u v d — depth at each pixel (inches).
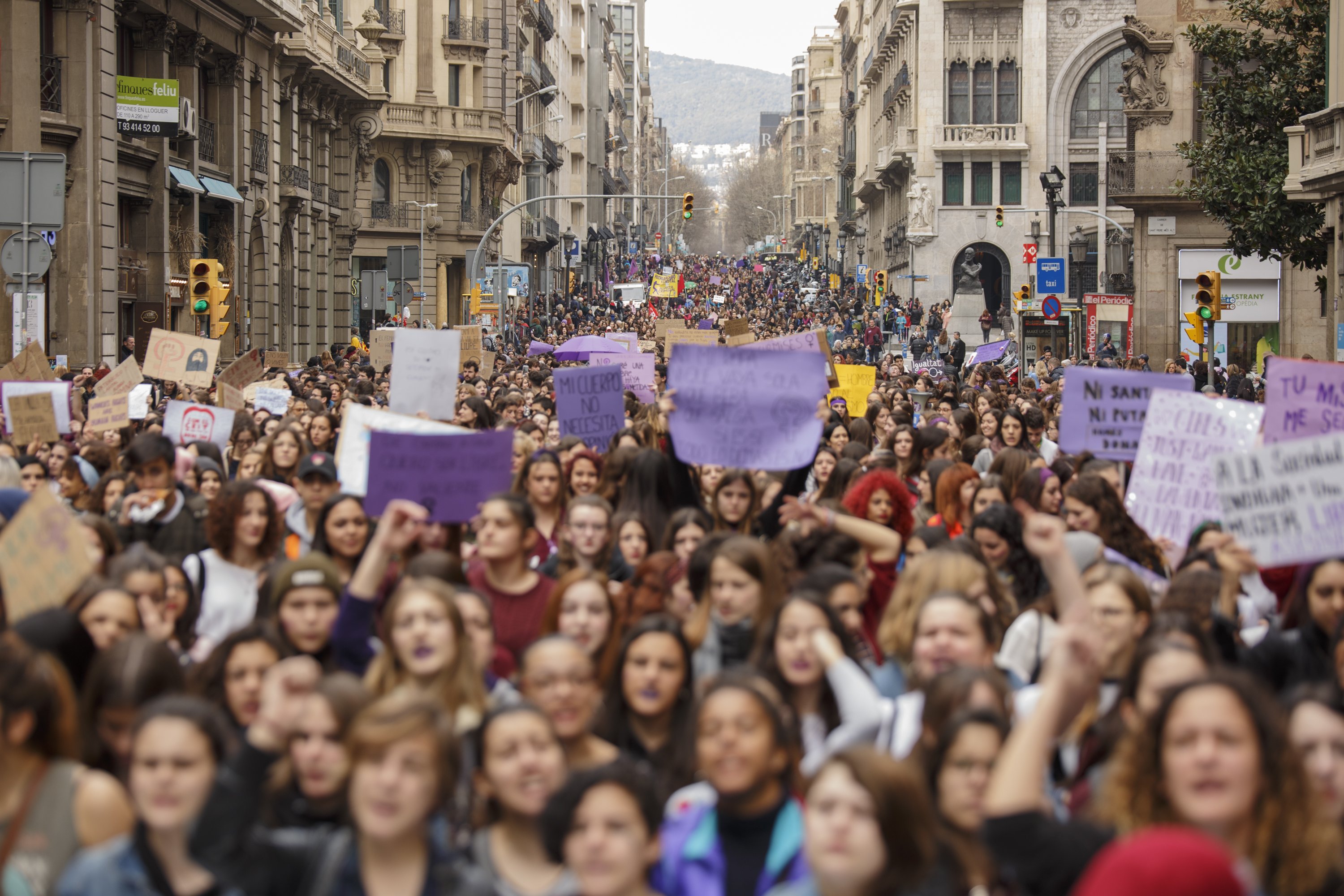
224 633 331.0
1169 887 114.3
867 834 161.2
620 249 6368.1
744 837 192.5
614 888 169.0
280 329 1834.4
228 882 178.9
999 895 175.5
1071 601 224.1
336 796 185.0
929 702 193.9
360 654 258.2
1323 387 339.0
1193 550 342.0
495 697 241.1
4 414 599.5
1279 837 159.2
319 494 387.2
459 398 808.9
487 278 2380.7
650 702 233.5
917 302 2844.5
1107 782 172.4
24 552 251.1
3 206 662.5
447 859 178.9
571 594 262.1
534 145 3472.0
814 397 403.2
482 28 2701.8
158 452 395.2
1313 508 263.3
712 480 454.0
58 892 183.8
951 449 564.4
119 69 1352.1
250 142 1658.5
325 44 1924.2
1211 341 1051.9
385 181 2630.4
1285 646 273.9
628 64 7539.4
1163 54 1723.7
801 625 233.9
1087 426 410.9
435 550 326.3
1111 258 2465.6
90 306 1196.5
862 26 4507.9
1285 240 1274.6
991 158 3002.0
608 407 556.1
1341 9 1154.0
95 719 214.1
